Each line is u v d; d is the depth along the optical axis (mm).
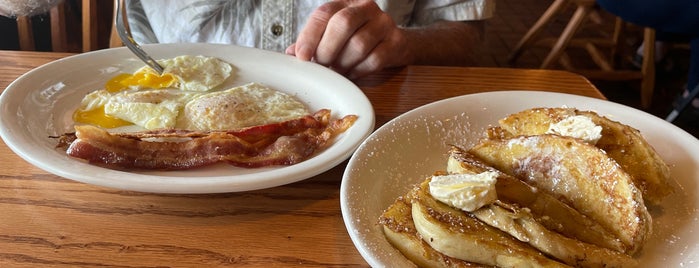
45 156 364
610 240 322
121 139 388
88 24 790
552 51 1405
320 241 344
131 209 360
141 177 347
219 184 344
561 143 367
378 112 494
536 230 306
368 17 563
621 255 309
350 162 365
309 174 368
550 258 303
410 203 339
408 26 800
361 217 324
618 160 377
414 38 682
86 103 479
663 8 1133
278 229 351
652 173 369
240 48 561
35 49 899
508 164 381
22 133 398
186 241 336
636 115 447
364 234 309
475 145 409
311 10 715
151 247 329
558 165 365
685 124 1348
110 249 326
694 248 329
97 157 378
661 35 1461
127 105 469
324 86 508
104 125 460
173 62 534
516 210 313
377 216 338
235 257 326
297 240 343
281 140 409
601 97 533
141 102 477
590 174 353
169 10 740
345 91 489
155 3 742
